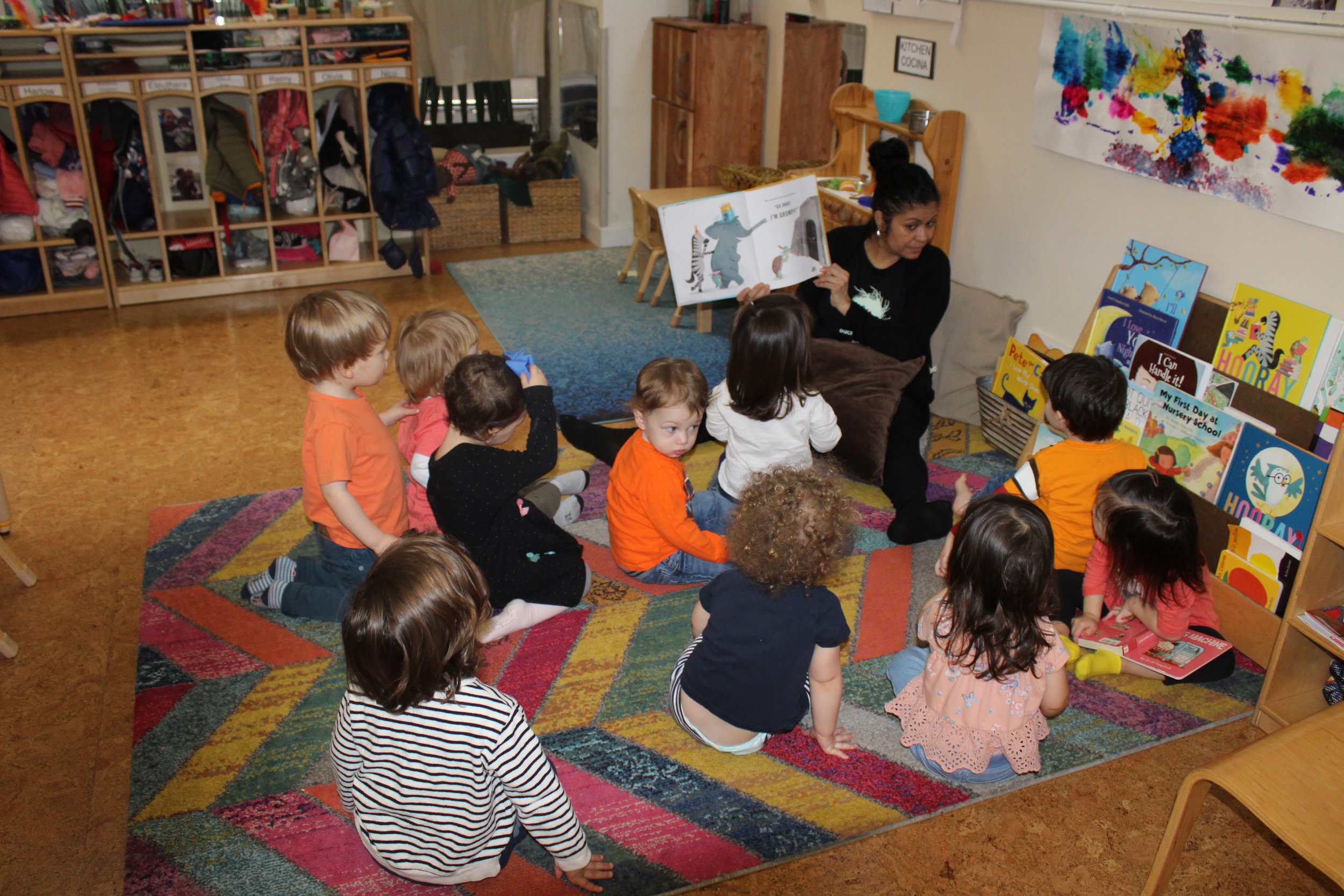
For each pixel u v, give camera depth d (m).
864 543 3.01
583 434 3.39
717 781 2.12
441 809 1.60
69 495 3.25
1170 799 2.10
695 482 3.33
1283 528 2.37
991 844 1.99
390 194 5.12
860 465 3.20
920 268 3.34
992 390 3.51
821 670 1.94
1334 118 2.29
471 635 1.48
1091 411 2.39
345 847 1.96
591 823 2.01
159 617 2.64
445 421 2.56
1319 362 2.34
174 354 4.41
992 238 3.60
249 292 5.20
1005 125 3.42
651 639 2.57
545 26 6.12
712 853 1.95
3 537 3.00
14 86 4.35
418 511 2.75
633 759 2.18
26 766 2.15
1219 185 2.62
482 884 1.88
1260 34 2.43
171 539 3.00
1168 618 2.36
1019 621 1.85
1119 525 2.27
